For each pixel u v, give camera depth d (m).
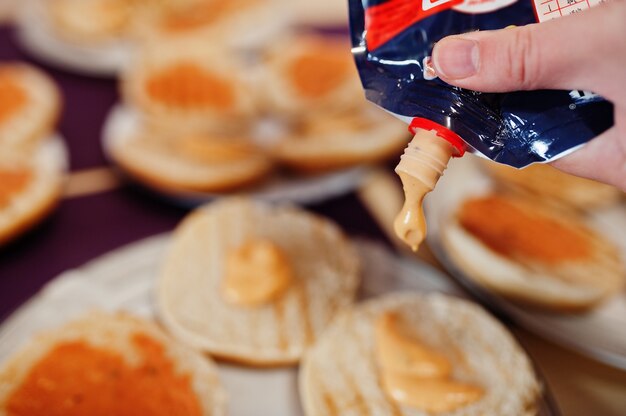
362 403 0.45
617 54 0.36
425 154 0.36
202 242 0.52
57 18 0.73
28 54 0.72
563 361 0.49
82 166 0.61
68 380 0.44
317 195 0.58
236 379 0.47
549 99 0.38
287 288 0.50
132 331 0.46
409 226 0.37
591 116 0.38
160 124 0.61
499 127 0.38
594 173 0.39
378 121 0.62
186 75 0.66
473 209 0.56
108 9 0.73
